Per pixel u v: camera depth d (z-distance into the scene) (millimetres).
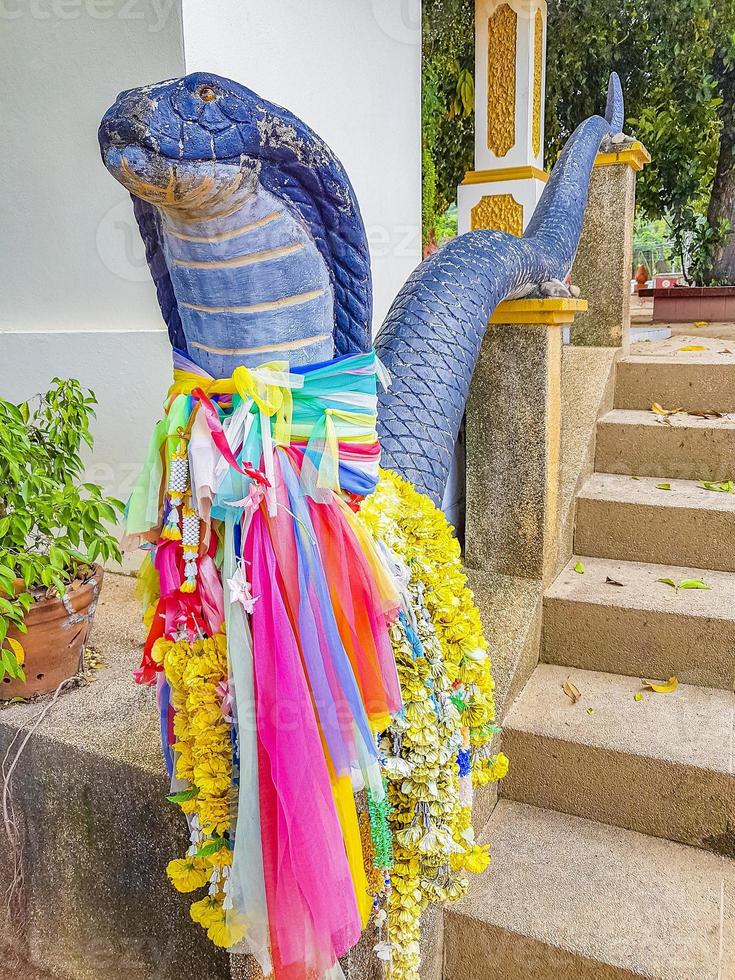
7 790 1781
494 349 2248
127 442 2537
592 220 3234
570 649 2297
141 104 847
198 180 876
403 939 1200
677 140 7012
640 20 6742
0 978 1809
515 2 4750
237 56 2324
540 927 1585
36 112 2463
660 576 2439
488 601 2266
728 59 6688
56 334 2564
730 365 2975
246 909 1002
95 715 1777
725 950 1572
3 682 1845
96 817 1654
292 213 973
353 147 3059
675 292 5789
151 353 2445
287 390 1012
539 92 5098
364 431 1112
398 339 1717
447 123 6836
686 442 2789
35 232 2594
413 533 1333
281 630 966
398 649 1168
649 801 1859
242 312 1013
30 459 1854
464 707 1330
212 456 975
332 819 981
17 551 1796
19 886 1812
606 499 2584
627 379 3168
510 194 5012
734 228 7141
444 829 1200
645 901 1653
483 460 2340
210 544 1040
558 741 1929
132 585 2670
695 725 1966
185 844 1527
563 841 1857
